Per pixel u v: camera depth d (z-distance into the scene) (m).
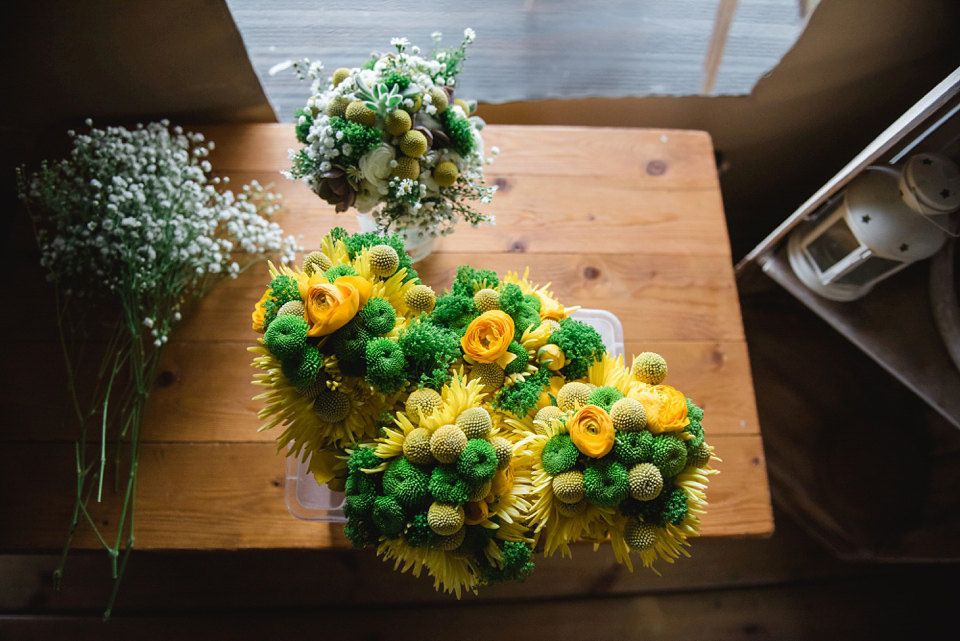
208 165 0.92
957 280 0.91
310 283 0.63
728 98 1.14
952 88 0.71
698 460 0.63
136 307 0.87
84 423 0.84
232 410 0.90
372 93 0.69
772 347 1.25
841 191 0.90
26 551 0.84
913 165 0.82
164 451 0.88
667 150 1.05
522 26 1.03
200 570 1.17
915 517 1.13
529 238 0.99
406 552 0.62
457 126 0.73
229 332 0.93
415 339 0.62
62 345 0.88
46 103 0.99
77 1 0.86
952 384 0.95
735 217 1.43
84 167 0.95
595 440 0.59
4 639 1.11
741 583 1.24
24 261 0.95
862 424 1.19
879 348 0.98
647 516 0.62
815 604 1.23
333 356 0.62
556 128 1.05
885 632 1.22
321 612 1.16
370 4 0.98
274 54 1.02
